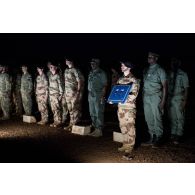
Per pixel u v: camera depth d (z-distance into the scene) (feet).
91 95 29.78
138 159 21.98
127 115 22.70
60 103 34.19
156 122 25.62
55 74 33.81
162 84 24.86
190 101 44.19
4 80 38.99
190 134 30.32
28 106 38.37
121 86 22.59
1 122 37.22
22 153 23.71
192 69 47.67
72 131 30.81
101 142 26.99
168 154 23.25
